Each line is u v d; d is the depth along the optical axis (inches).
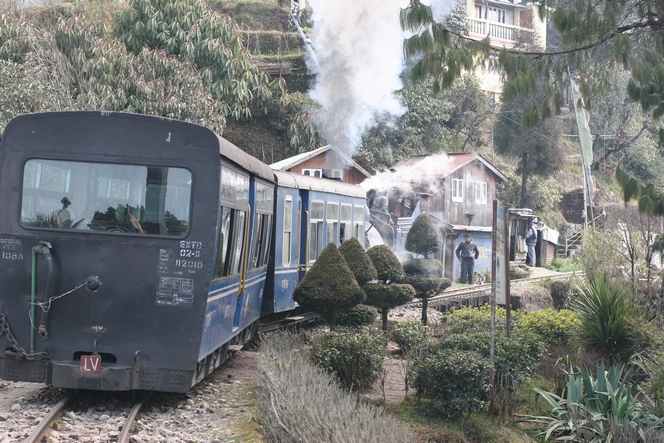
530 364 365.7
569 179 1628.9
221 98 1023.0
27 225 300.8
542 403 370.6
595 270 550.3
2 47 828.6
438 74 376.2
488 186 1235.9
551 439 320.5
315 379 288.4
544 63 390.6
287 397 264.8
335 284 431.8
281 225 503.8
